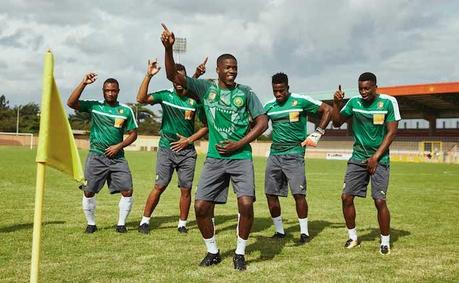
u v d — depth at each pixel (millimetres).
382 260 5617
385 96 6250
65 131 3629
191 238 6742
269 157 7164
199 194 5230
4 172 18016
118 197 11328
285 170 6949
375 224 8273
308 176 20984
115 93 7168
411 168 31562
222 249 6121
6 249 5758
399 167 33188
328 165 33219
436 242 6723
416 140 53938
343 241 6754
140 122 92438
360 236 7180
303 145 6934
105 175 7105
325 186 15750
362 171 6340
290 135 6988
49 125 3393
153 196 7160
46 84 3365
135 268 5039
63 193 11930
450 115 57750
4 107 100000
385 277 4871
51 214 8602
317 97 49031
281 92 6922
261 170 24812
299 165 6930
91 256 5531
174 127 7340
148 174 19531
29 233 6742
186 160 7254
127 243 6316
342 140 58062
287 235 7227
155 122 93312
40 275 4703
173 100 7312
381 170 6156
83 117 90375
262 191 13906
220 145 5129
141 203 10711
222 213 9391
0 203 9812
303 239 6734
